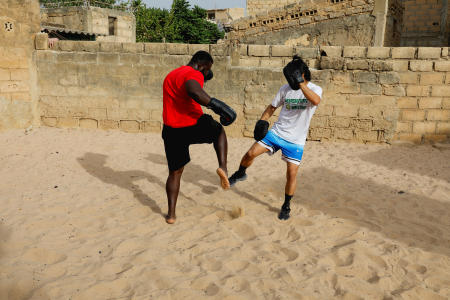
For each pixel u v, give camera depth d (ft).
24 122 28.17
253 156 12.39
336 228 12.16
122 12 78.38
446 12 58.39
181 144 11.68
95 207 13.57
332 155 24.08
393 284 8.95
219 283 8.78
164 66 27.86
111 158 21.29
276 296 8.27
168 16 115.96
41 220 12.01
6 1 25.85
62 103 28.99
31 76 28.30
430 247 10.89
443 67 25.38
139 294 8.27
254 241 11.12
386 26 39.63
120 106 28.78
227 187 11.95
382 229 12.17
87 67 28.27
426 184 17.88
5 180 16.28
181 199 14.87
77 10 69.82
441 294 8.54
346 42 39.65
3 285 8.30
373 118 26.84
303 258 10.11
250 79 27.66
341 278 9.04
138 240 10.96
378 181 18.22
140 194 15.29
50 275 8.93
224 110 10.27
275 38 44.57
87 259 9.78
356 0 38.17
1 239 10.57
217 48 27.61
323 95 27.20
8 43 26.37
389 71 26.05
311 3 41.27
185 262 9.82
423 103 26.16
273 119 28.22
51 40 28.25
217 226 12.14
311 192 16.07
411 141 26.84
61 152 22.00
